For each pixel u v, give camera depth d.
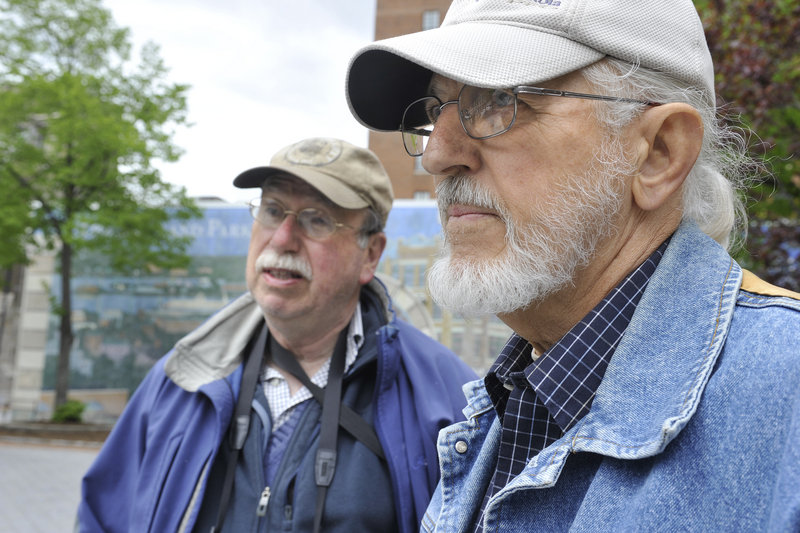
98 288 15.40
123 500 2.16
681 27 0.98
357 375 2.12
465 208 1.01
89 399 15.23
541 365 0.97
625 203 0.97
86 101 13.15
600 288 1.00
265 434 2.02
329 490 1.89
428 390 2.08
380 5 29.41
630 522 0.75
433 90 1.11
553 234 0.94
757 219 4.20
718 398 0.76
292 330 2.14
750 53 4.14
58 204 14.40
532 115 0.95
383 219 2.37
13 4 13.68
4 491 8.54
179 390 2.16
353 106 1.25
